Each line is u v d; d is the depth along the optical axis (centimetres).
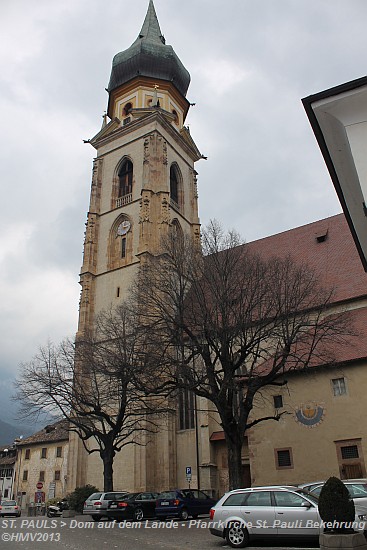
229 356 2792
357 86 1080
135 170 5900
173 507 3030
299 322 2997
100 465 4606
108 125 6400
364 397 3114
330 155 1230
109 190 6012
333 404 3209
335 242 4653
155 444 4331
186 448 4328
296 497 1769
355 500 1870
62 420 4319
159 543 1916
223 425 2712
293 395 3375
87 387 4109
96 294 5438
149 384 3189
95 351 3969
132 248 5431
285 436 3316
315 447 3186
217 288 2883
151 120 6084
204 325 2798
